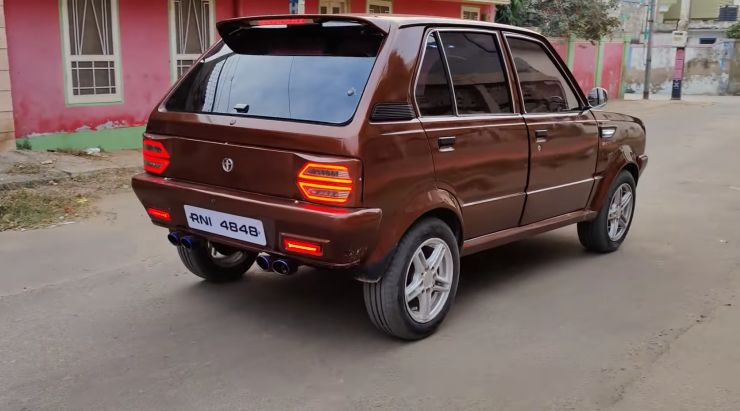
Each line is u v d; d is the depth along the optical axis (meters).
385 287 3.87
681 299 4.93
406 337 4.07
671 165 10.94
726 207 7.97
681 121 18.72
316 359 3.88
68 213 6.83
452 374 3.73
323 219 3.49
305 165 3.55
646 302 4.86
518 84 4.77
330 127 3.58
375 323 4.04
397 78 3.80
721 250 6.20
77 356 3.86
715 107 24.28
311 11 14.00
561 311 4.67
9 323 4.27
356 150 3.51
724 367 3.85
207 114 4.07
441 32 4.23
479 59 4.50
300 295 4.88
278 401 3.41
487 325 4.41
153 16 10.71
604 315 4.61
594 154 5.54
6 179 7.62
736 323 4.49
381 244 3.74
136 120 10.77
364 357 3.92
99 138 10.29
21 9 9.09
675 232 6.80
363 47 3.90
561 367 3.83
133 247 5.89
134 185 4.39
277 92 3.95
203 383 3.58
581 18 23.20
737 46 32.31
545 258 5.91
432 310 4.20
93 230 6.33
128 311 4.52
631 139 6.07
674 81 27.80
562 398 3.49
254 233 3.82
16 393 3.44
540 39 5.08
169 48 11.05
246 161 3.79
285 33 4.21
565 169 5.20
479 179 4.37
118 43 10.30
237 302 4.72
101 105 10.23
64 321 4.33
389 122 3.72
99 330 4.21
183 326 4.30
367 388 3.56
